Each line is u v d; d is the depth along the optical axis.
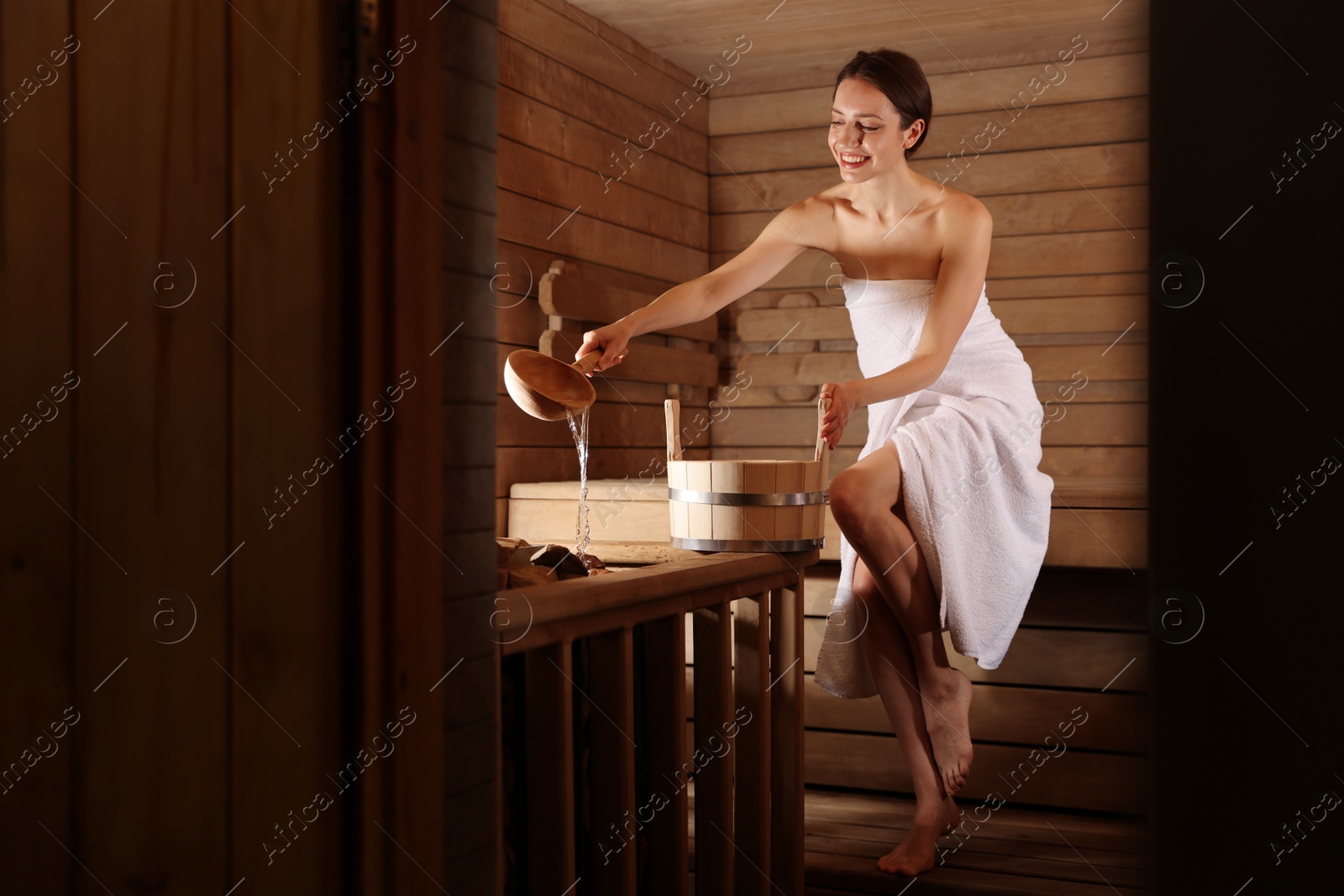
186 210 0.98
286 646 0.97
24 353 0.99
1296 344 0.96
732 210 3.81
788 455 3.69
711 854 1.71
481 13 1.17
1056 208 3.45
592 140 3.13
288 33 0.96
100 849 0.98
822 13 3.14
